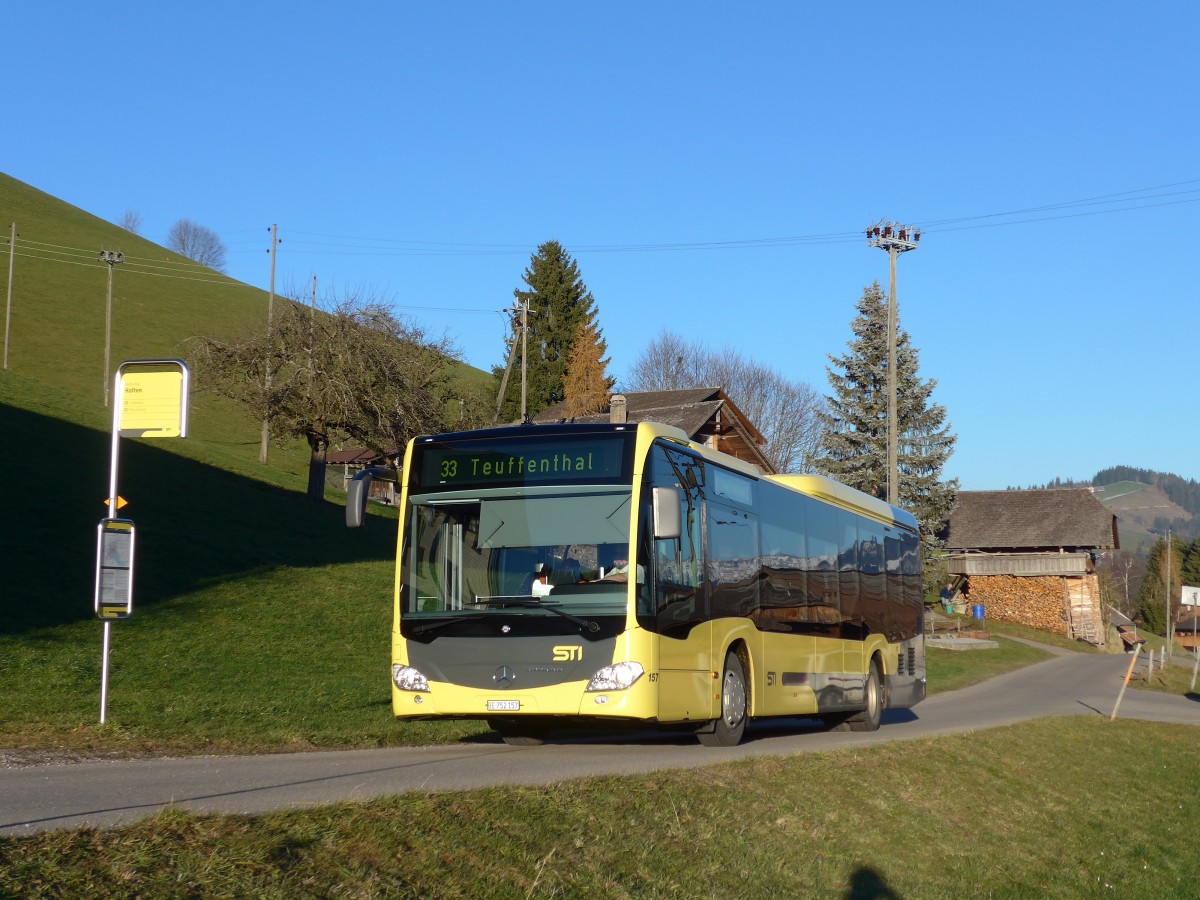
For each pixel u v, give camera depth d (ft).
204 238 491.31
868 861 34.83
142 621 69.36
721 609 45.21
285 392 132.67
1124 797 60.95
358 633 77.10
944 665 151.84
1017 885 38.34
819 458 202.39
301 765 36.47
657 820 30.99
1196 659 142.61
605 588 39.29
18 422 126.21
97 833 21.17
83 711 46.75
